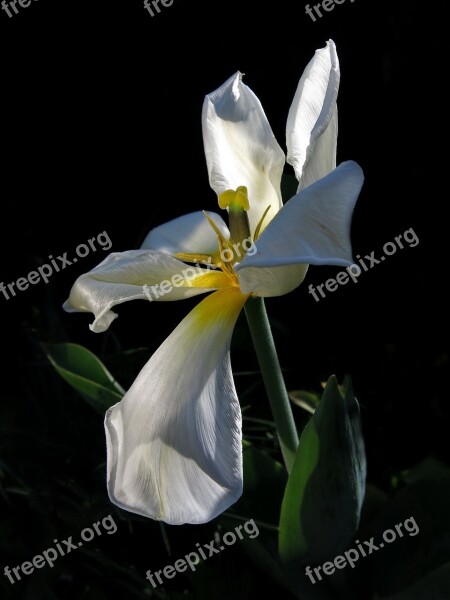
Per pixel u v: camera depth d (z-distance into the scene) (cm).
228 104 41
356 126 56
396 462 52
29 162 60
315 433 38
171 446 36
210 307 38
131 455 36
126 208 59
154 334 57
